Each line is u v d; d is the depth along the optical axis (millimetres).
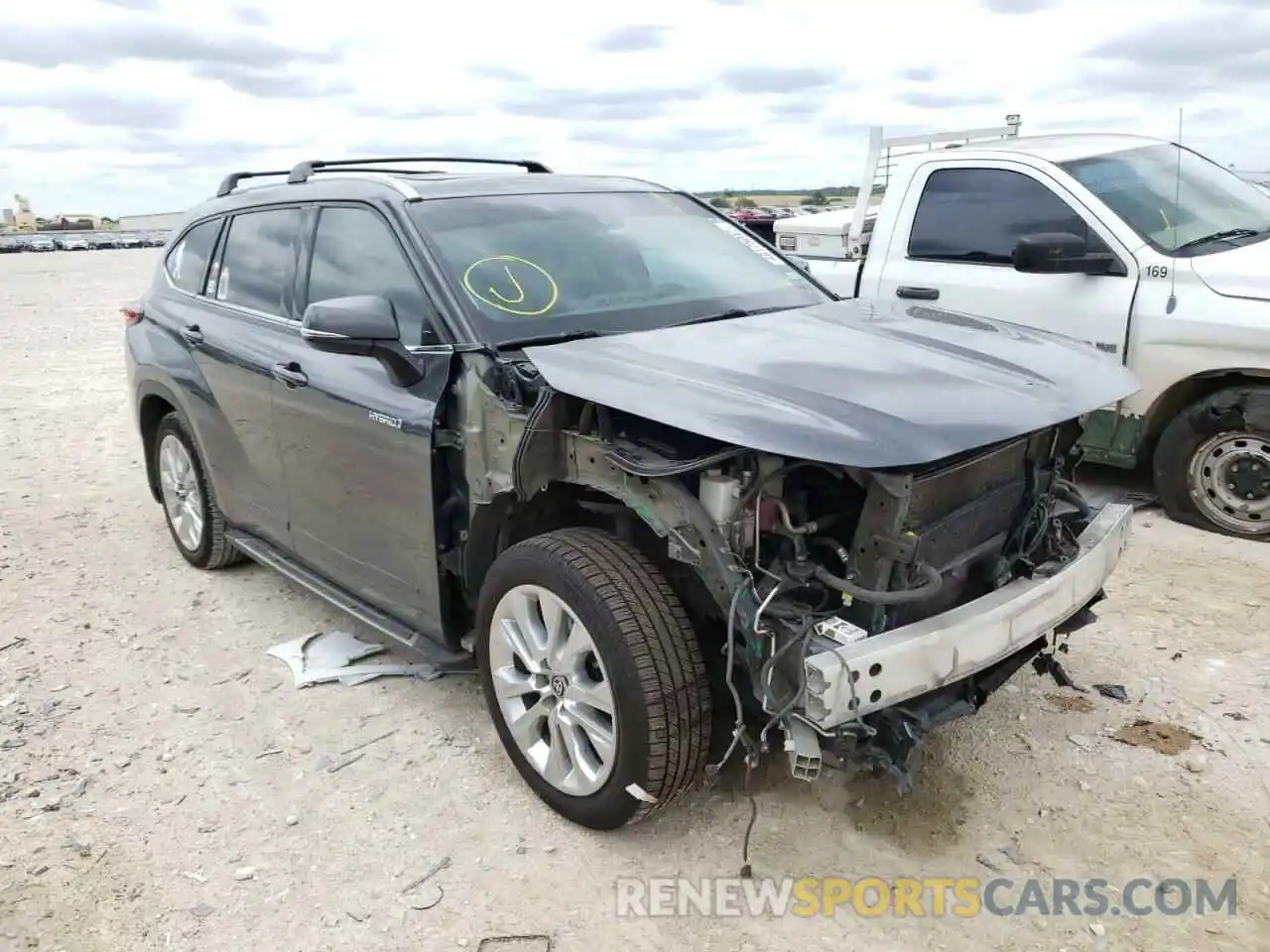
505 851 3055
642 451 2871
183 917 2812
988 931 2705
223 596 5031
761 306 3934
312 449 3945
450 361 3309
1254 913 2732
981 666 2770
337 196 4129
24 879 2971
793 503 2855
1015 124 7227
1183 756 3432
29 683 4148
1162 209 5770
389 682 4098
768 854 3018
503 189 4117
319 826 3191
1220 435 5289
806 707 2535
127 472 7418
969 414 2744
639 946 2676
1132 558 5086
